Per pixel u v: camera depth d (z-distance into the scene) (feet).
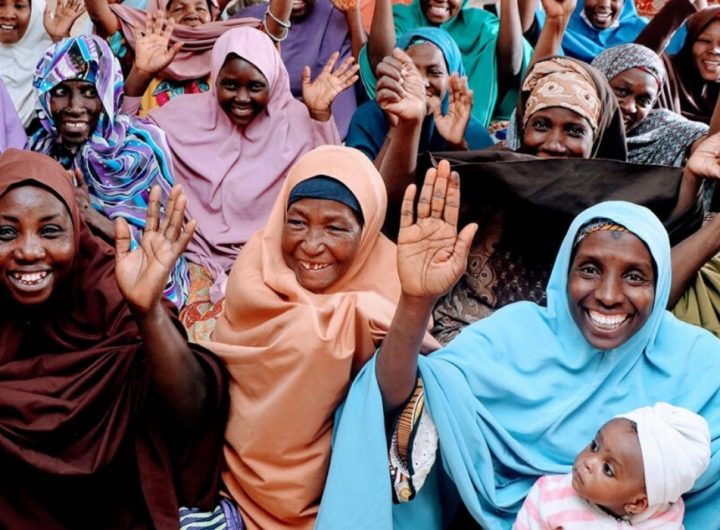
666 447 9.02
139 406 10.19
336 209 10.60
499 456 10.18
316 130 15.02
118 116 14.01
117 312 10.69
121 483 10.38
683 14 17.62
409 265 9.30
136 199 13.83
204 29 16.55
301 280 10.66
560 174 12.03
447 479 10.52
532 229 12.18
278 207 11.12
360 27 17.26
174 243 9.61
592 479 9.12
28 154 10.61
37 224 10.21
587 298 10.23
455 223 9.26
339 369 10.00
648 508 9.25
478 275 12.23
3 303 10.53
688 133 14.85
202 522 10.21
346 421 9.80
